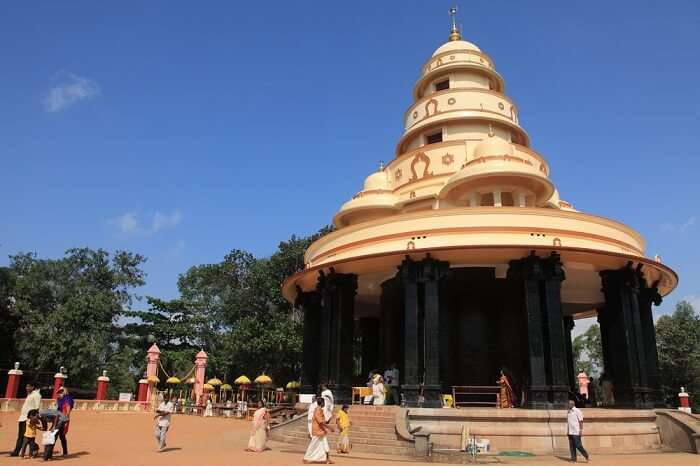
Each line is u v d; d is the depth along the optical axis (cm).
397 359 2920
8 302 5653
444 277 2394
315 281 3097
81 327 6100
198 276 7519
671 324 5928
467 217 2469
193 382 5659
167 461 1684
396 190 3597
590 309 3472
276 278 6275
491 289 2705
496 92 3781
